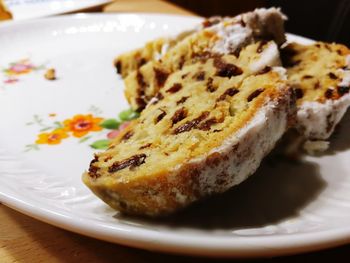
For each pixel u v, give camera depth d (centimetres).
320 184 23
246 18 30
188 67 28
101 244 20
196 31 34
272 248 16
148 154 21
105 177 20
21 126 29
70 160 26
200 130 22
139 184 19
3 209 22
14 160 25
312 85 27
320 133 26
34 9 50
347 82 27
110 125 29
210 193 20
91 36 43
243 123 21
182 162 19
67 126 29
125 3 57
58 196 22
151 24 44
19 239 20
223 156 20
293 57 30
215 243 16
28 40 42
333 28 48
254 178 23
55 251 19
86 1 53
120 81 35
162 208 19
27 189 22
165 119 24
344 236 17
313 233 17
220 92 24
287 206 21
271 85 23
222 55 28
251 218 20
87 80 35
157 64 31
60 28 43
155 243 17
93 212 20
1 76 36
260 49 27
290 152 25
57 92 33
